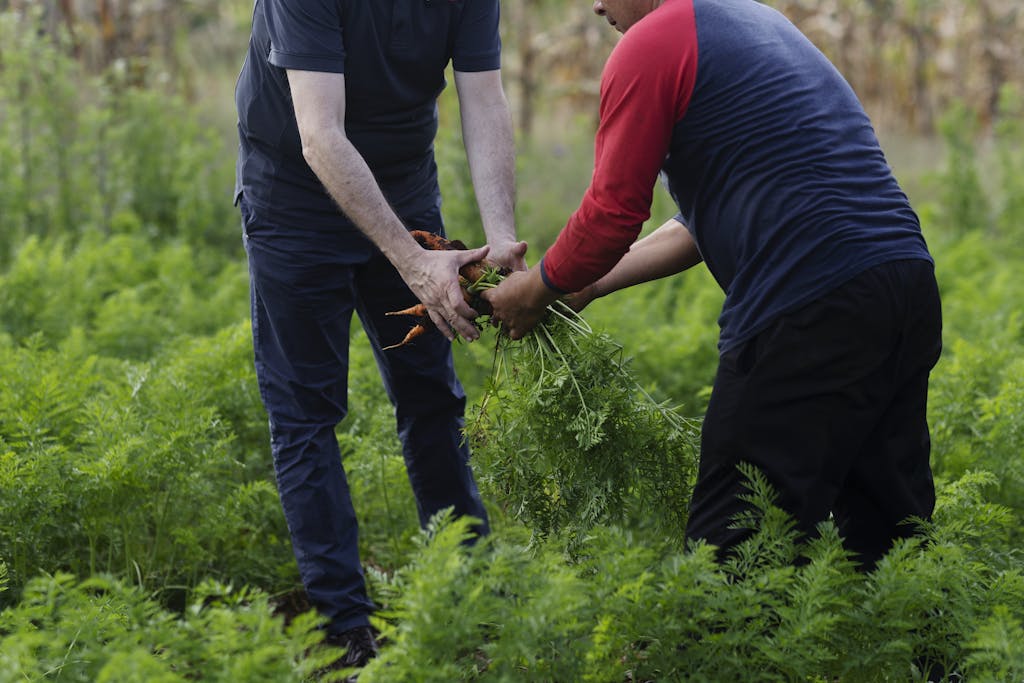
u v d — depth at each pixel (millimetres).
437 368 3811
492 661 2521
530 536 3439
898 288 2840
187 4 14328
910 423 3082
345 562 3604
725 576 2678
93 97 10133
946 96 18406
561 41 16969
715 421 2980
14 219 8383
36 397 4117
